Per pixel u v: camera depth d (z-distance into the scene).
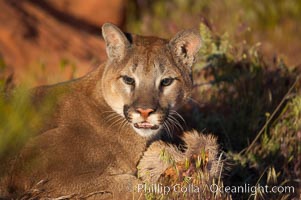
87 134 10.10
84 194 9.99
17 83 13.62
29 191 9.72
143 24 18.86
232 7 19.62
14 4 17.78
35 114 10.00
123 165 10.33
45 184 9.82
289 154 11.85
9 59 16.12
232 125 12.61
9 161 9.75
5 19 17.08
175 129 11.30
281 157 11.91
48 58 16.48
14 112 9.77
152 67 10.22
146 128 10.15
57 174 9.87
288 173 11.56
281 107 12.87
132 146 10.35
